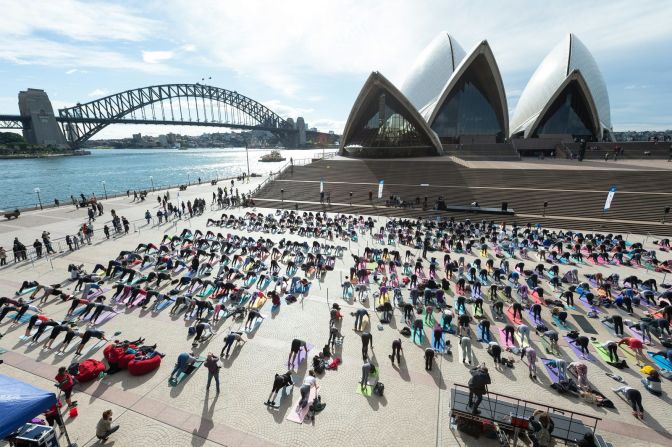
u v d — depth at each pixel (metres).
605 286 18.73
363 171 52.03
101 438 9.81
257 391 11.92
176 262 22.80
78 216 38.28
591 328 16.00
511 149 65.25
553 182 40.78
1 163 163.75
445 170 48.25
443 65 78.56
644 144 61.19
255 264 22.61
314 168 54.84
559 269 23.28
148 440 9.95
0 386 8.42
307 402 11.22
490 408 10.12
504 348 14.40
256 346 14.45
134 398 11.51
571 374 12.76
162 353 13.87
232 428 10.40
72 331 14.02
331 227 32.62
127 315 16.77
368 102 66.50
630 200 34.75
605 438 10.10
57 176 112.31
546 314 17.22
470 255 25.91
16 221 35.78
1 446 8.64
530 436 9.57
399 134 65.44
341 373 12.84
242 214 39.78
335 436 10.16
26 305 16.06
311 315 16.98
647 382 12.09
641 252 24.66
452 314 16.88
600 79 77.06
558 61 73.94
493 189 40.44
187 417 10.77
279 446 9.81
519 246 27.00
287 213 37.66
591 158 59.25
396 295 18.23
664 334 15.35
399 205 40.34
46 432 8.70
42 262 23.94
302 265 22.45
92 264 23.64
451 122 76.94
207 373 12.76
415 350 14.26
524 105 80.31
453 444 9.89
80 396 11.54
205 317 16.64
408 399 11.61
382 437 10.13
